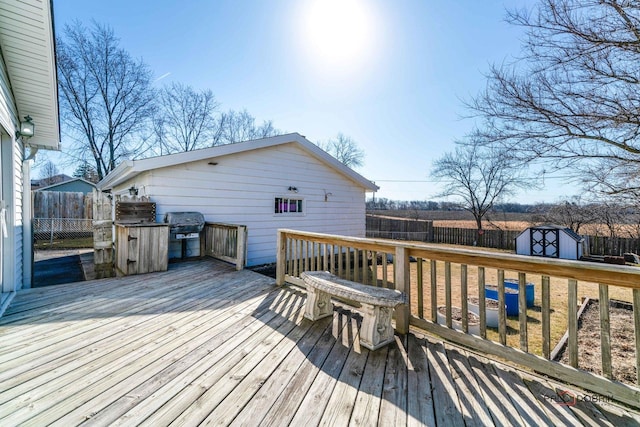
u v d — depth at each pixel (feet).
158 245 16.44
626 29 13.55
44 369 6.43
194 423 4.83
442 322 11.87
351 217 31.30
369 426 4.85
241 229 16.88
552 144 17.67
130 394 5.59
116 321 9.31
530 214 49.47
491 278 22.41
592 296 17.40
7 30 9.93
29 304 10.79
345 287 8.59
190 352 7.36
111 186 28.91
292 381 6.15
